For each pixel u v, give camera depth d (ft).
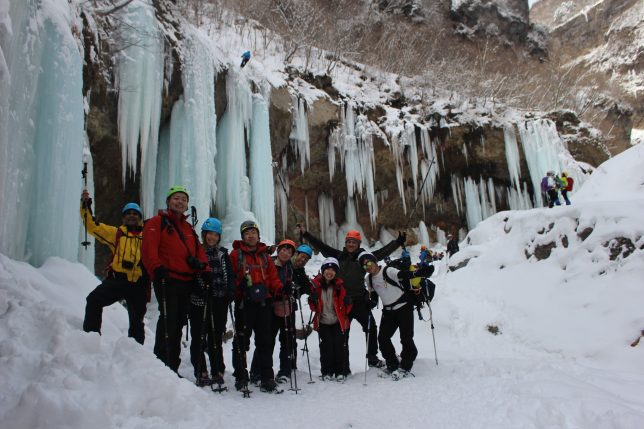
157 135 36.81
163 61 37.63
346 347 18.67
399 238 21.29
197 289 15.44
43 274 20.57
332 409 13.61
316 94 61.05
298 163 60.39
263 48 65.98
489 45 113.60
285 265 18.31
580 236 28.25
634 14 152.46
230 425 11.29
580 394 13.16
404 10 103.30
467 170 73.61
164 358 14.49
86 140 30.58
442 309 30.22
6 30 18.52
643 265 23.98
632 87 140.56
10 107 20.07
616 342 21.62
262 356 16.53
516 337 25.52
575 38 166.81
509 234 34.14
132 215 16.79
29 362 10.69
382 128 67.21
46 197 22.49
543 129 73.72
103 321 19.26
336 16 87.66
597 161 78.64
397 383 16.89
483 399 13.85
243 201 45.75
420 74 82.79
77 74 25.00
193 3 58.23
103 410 9.56
